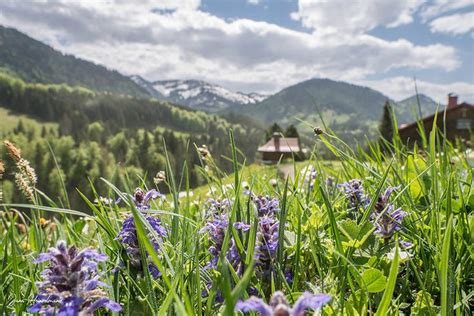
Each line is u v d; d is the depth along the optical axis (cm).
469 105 6769
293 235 288
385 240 283
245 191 400
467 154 493
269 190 445
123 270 233
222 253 211
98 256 187
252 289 226
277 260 246
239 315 183
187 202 382
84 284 186
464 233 274
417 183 366
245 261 222
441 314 168
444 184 346
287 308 118
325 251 278
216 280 209
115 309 184
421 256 270
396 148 464
